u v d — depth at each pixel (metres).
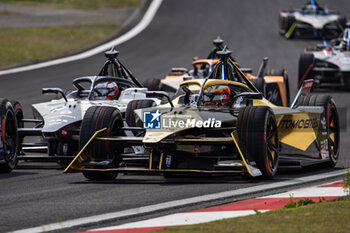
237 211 22.14
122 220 21.53
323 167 34.28
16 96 65.19
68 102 36.78
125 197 25.36
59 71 84.56
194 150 29.52
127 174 31.88
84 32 128.25
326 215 20.58
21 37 118.31
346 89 73.00
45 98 63.72
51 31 128.25
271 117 29.31
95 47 109.00
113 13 164.12
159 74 81.38
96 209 23.16
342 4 164.00
